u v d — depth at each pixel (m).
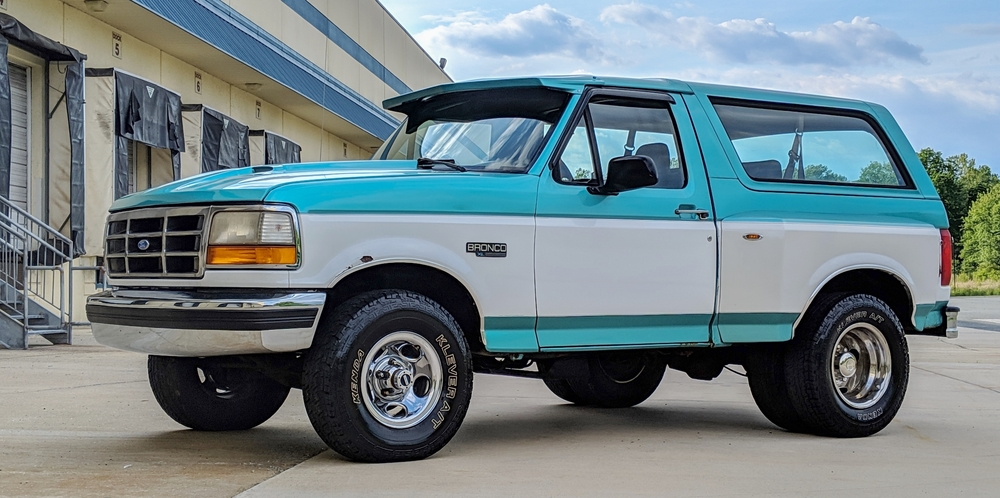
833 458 5.35
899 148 6.82
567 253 5.39
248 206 4.71
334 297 5.08
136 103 15.85
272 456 5.13
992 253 72.06
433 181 5.10
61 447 5.35
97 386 8.09
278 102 23.42
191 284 4.81
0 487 4.29
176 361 5.70
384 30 32.34
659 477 4.69
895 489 4.54
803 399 6.12
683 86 6.08
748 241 5.96
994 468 5.11
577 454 5.30
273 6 22.03
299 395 7.93
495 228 5.19
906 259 6.54
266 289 4.69
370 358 4.81
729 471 4.89
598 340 5.55
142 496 4.12
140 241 5.05
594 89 5.73
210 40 17.45
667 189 5.80
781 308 6.04
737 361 6.52
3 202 12.38
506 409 7.34
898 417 7.18
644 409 7.42
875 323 6.29
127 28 16.45
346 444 4.77
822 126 6.54
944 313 6.76
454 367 5.04
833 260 6.23
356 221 4.83
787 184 6.24
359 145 31.12
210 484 4.38
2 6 13.45
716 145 6.05
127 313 4.94
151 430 6.00
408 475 4.61
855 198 6.44
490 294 5.18
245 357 5.29
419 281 5.21
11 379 8.53
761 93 6.34
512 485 4.43
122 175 15.59
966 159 104.56
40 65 14.26
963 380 9.88
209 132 18.73
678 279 5.73
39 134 14.26
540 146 5.50
